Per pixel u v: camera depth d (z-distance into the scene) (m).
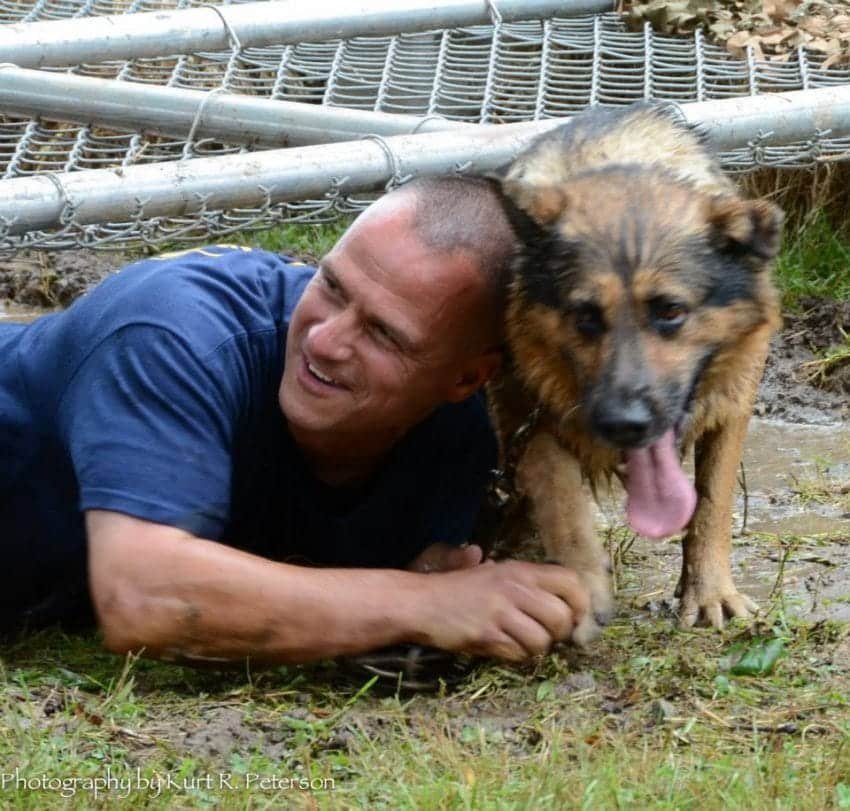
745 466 9.84
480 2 12.81
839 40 12.61
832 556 8.26
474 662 6.56
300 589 6.01
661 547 8.60
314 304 6.16
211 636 6.02
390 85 11.95
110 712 5.95
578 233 6.82
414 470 6.80
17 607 7.00
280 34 12.18
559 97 11.76
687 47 12.77
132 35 11.77
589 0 13.29
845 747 5.59
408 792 5.23
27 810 5.11
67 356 6.45
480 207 6.30
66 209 9.47
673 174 7.25
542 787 5.20
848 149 10.87
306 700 6.21
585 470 7.42
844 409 10.92
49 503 6.61
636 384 6.66
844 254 12.74
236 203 9.88
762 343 7.36
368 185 10.08
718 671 6.58
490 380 7.34
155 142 11.45
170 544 5.96
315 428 6.25
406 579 6.18
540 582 6.22
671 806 5.12
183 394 6.12
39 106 10.94
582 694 6.36
